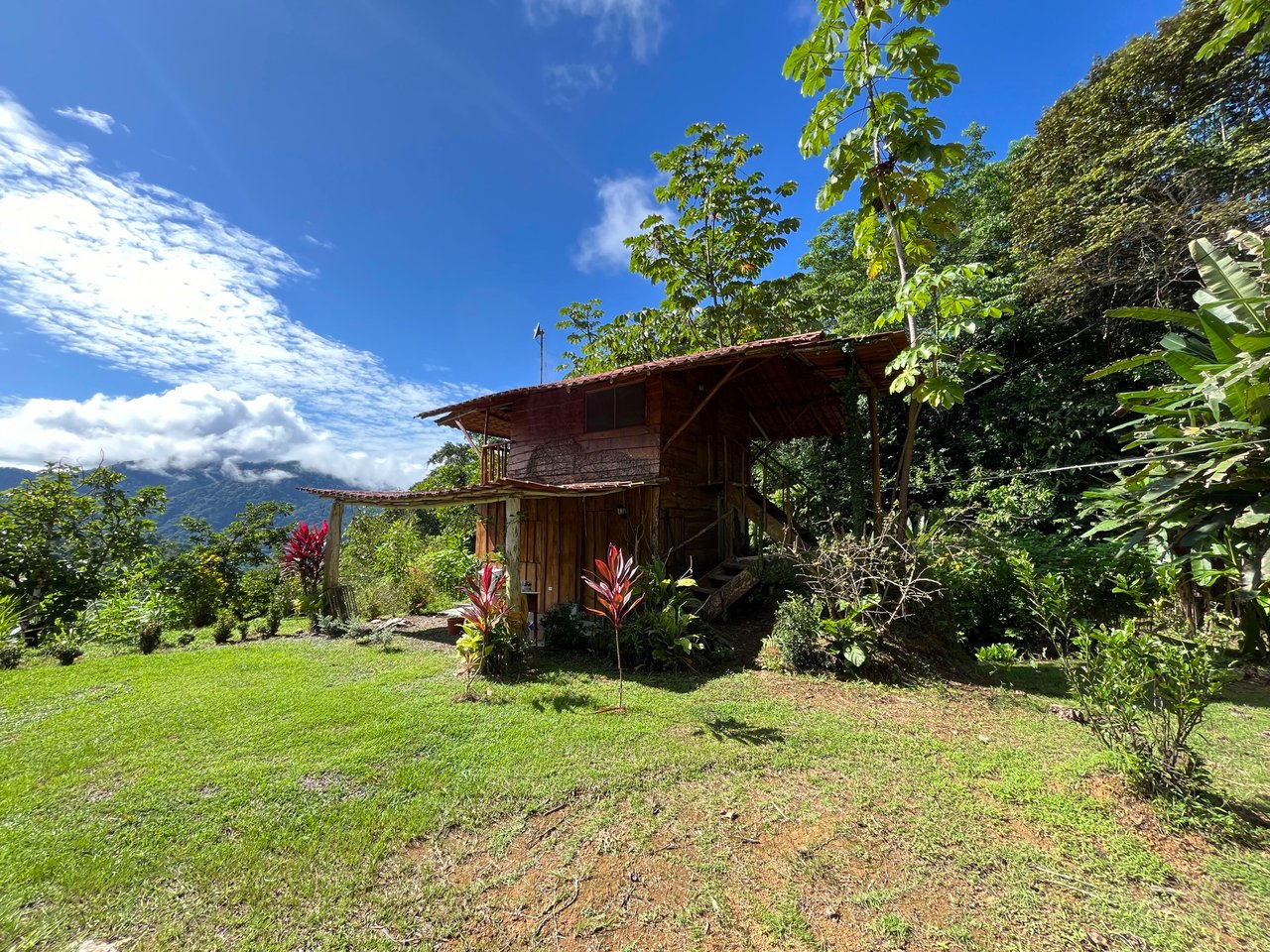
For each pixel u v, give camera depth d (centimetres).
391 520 2064
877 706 497
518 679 587
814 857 273
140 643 768
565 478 997
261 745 409
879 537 642
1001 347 1228
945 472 1270
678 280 1622
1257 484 300
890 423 1398
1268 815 306
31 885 250
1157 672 315
